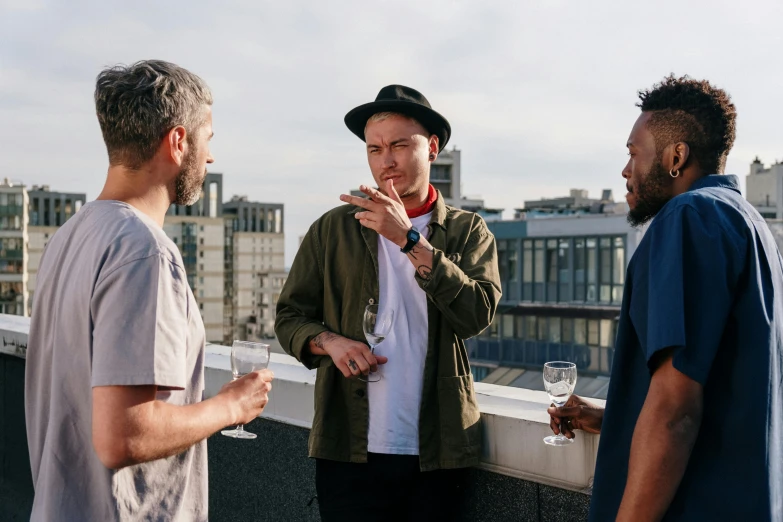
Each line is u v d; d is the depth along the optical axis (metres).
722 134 1.45
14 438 3.29
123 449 1.31
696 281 1.31
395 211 1.80
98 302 1.34
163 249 1.39
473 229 2.04
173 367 1.35
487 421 2.02
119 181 1.48
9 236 90.94
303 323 2.04
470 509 2.08
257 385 1.60
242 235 127.62
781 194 58.44
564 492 1.89
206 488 1.58
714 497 1.32
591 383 41.97
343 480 1.95
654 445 1.29
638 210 1.54
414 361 1.94
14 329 3.27
